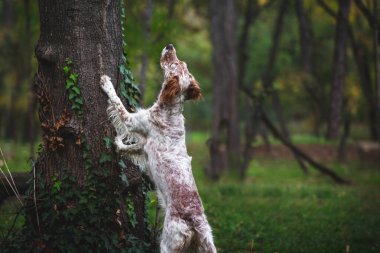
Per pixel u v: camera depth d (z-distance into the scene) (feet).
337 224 34.50
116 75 22.61
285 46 97.35
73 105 21.67
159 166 20.74
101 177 21.86
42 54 21.83
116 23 22.71
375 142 89.97
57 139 21.70
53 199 21.65
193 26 96.12
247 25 81.30
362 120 122.42
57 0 21.75
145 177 23.66
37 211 21.79
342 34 67.67
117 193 22.04
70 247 20.94
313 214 37.45
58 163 21.88
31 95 45.80
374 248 29.25
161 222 27.30
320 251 28.53
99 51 22.04
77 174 21.83
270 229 32.71
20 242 21.54
